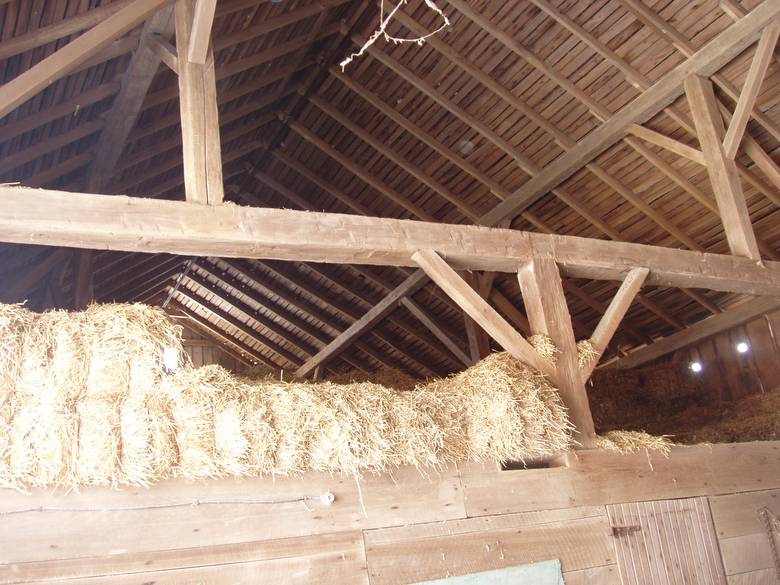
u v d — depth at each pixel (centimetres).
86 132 484
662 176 651
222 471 305
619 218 702
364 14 619
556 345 424
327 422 327
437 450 361
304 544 316
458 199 729
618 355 854
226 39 518
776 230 675
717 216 676
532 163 671
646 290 768
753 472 461
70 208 321
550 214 716
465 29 601
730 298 758
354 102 693
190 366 312
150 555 286
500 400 372
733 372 750
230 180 805
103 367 290
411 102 670
